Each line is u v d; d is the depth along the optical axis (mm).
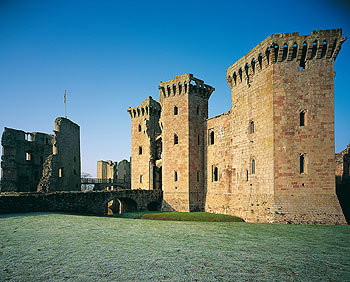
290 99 25266
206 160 40312
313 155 24453
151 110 53531
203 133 41500
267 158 26094
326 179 24109
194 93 41250
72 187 51344
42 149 55375
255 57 28562
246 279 9875
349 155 38000
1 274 10242
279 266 11383
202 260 12094
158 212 36531
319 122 24719
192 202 38469
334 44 24766
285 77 25594
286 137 24938
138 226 21344
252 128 29859
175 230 19734
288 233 18734
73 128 52375
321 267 11312
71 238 16203
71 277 9961
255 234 18344
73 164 52188
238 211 30672
